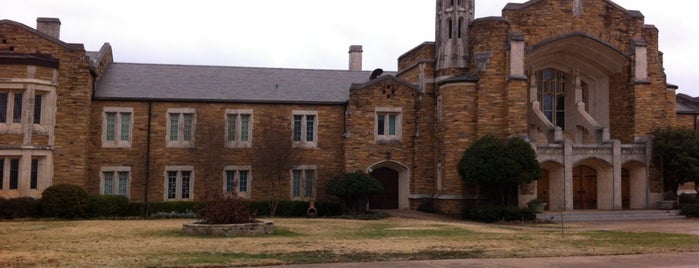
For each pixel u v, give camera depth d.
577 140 38.97
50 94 32.91
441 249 17.92
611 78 39.78
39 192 32.31
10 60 31.84
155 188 36.00
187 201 34.47
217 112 37.09
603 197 36.34
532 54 37.00
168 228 24.78
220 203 23.16
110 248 17.62
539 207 32.84
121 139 35.94
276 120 37.78
